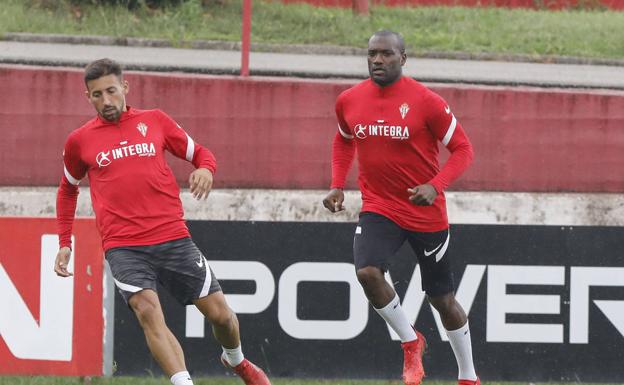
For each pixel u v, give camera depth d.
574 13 49.50
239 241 22.80
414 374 19.55
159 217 17.89
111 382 21.77
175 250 17.97
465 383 21.03
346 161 20.91
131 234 17.77
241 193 28.09
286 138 30.11
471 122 30.34
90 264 21.77
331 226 22.84
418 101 18.97
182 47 40.16
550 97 30.28
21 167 29.78
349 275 22.83
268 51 40.47
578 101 30.30
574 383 22.78
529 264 22.88
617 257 22.83
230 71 34.19
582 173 30.47
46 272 21.72
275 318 22.83
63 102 29.78
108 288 21.95
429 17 46.34
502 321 22.84
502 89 30.36
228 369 22.59
